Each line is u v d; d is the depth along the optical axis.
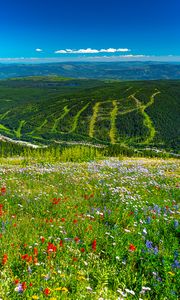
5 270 7.77
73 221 12.21
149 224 12.62
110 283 8.16
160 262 9.09
